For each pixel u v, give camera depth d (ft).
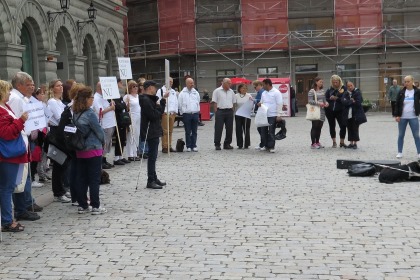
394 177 37.45
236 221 27.71
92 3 88.33
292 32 138.62
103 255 22.71
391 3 136.26
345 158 50.03
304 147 60.13
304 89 142.00
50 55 74.18
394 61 137.90
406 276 19.40
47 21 73.82
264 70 142.20
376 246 23.02
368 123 95.09
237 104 60.80
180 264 21.27
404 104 48.57
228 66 142.72
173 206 31.60
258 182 38.78
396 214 28.45
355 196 33.22
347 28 138.21
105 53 102.68
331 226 26.35
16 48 64.23
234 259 21.72
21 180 27.55
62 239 25.32
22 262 22.04
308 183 37.91
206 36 142.72
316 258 21.63
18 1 65.51
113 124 47.37
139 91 54.49
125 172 45.09
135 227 27.14
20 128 26.05
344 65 140.05
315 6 138.92
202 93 142.82
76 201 32.63
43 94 38.91
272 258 21.74
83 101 29.71
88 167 30.04
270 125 56.29
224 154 55.98
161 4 145.69
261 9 139.74
